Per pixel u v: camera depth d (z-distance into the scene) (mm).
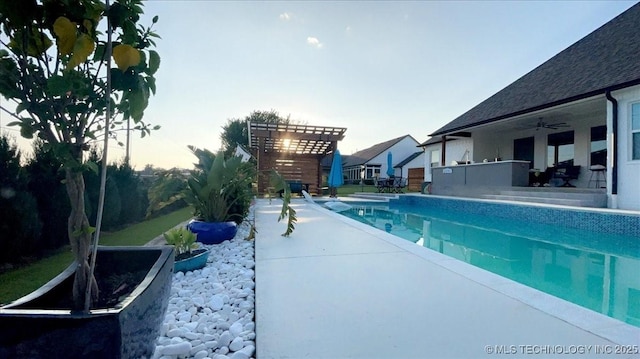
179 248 3480
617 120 7098
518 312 2049
